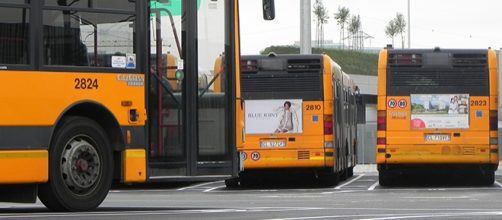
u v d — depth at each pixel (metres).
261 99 25.66
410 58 25.06
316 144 25.55
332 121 25.62
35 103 12.71
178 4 14.77
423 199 18.94
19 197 13.18
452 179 29.28
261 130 25.59
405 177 30.62
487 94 24.84
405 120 25.02
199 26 15.04
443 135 24.89
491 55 24.86
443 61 24.94
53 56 12.97
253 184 28.62
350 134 33.56
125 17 13.81
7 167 12.42
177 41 14.74
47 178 12.85
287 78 25.62
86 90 13.26
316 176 27.03
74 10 13.23
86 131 13.41
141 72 13.95
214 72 15.24
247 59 25.67
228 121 15.33
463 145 24.83
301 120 25.61
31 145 12.66
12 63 12.55
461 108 24.86
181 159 14.61
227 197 20.81
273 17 16.58
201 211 14.07
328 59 25.72
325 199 19.30
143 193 23.55
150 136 14.24
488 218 13.06
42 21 12.88
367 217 13.05
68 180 13.18
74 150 13.20
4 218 11.99
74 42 13.20
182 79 14.72
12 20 12.60
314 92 25.66
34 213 13.03
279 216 13.07
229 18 15.48
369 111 91.56
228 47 15.45
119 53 13.70
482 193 21.77
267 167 25.50
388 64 25.14
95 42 13.44
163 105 14.46
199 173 14.88
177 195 22.17
